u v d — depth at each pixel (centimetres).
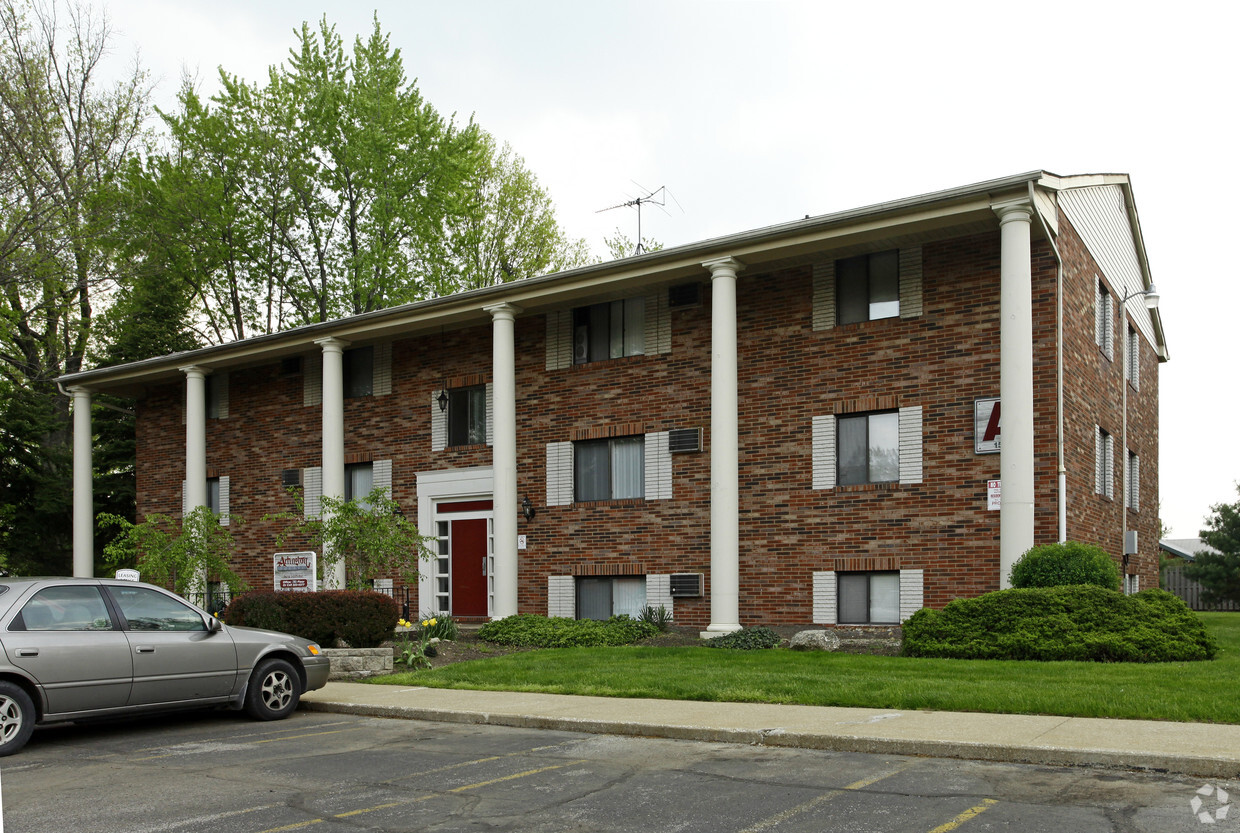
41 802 770
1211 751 774
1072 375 1789
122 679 1052
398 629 1964
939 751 846
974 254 1781
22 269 2952
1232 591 3653
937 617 1467
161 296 3669
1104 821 634
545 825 670
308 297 3838
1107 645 1309
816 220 1762
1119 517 2141
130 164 3422
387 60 3738
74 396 2961
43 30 3228
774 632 1738
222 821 698
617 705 1134
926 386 1806
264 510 2703
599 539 2138
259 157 3625
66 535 3625
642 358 2117
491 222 4281
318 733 1088
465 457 2356
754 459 1959
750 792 745
